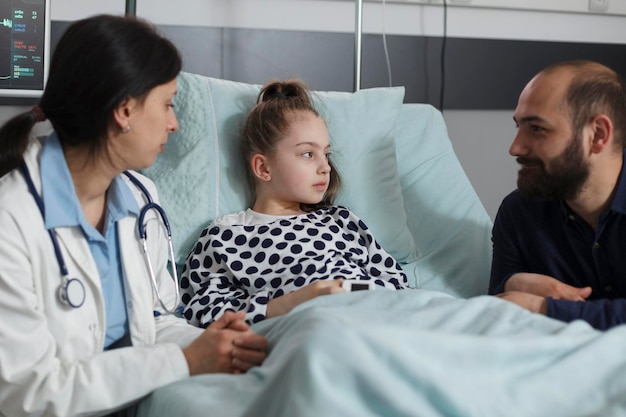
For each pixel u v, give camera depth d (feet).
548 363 3.62
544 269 5.75
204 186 6.15
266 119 6.09
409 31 9.09
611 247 5.26
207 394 3.82
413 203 7.00
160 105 4.33
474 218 6.97
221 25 8.44
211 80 6.56
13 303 3.97
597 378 3.59
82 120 4.16
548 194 5.23
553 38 9.66
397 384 3.27
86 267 4.27
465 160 9.67
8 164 4.24
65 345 4.19
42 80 7.16
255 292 5.61
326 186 6.14
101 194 4.59
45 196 4.18
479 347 3.47
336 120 6.64
